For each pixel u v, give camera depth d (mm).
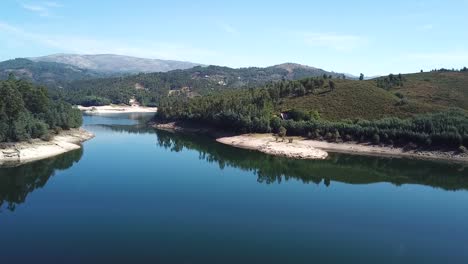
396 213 67250
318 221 61500
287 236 54750
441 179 96250
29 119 115375
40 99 132000
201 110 178250
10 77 142750
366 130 129750
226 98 177250
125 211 63281
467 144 116875
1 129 103062
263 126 144500
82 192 73750
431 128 123938
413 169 105938
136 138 153125
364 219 63375
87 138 144000
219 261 46094
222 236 53875
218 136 155375
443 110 145000
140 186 79312
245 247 50375
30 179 83250
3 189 75438
